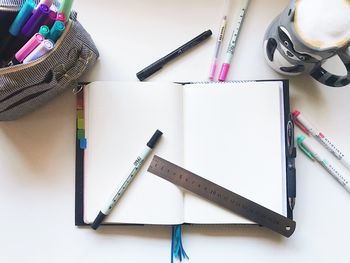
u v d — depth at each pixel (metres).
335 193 0.75
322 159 0.75
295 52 0.65
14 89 0.61
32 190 0.75
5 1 0.60
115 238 0.75
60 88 0.70
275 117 0.74
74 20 0.64
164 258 0.75
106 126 0.74
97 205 0.73
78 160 0.75
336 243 0.74
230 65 0.77
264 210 0.72
